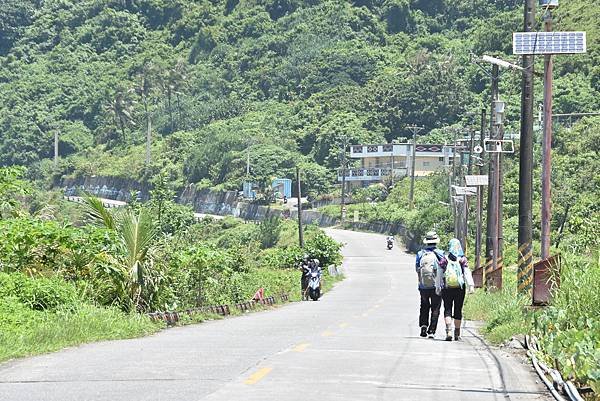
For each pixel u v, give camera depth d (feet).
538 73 164.86
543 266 116.78
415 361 86.53
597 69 622.13
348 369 78.74
